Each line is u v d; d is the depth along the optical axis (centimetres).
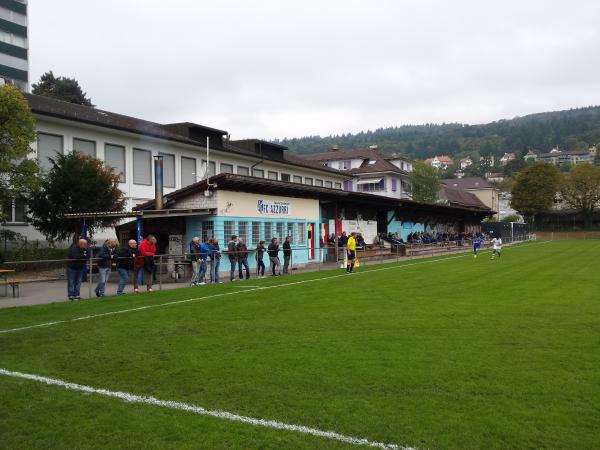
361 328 987
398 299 1392
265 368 714
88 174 2389
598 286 1684
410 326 1001
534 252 4031
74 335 951
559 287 1659
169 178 3512
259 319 1096
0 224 2503
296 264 2881
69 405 583
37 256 2438
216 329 991
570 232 8744
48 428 520
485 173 19600
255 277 2209
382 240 3884
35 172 2212
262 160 4259
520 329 966
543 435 489
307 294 1522
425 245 4172
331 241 3281
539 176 9094
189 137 3691
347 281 1923
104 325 1045
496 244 3403
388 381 650
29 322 1093
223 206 2289
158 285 1934
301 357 770
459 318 1087
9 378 689
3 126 2086
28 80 5425
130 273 2289
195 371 707
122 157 3177
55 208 2298
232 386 640
